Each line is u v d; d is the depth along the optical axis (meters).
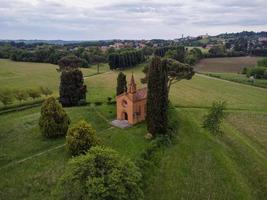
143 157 51.84
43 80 134.88
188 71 82.31
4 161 53.75
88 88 119.12
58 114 63.25
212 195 46.06
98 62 196.00
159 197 44.25
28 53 194.62
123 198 36.69
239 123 83.31
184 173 50.72
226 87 134.00
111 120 72.25
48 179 47.84
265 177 54.25
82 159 38.97
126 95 68.69
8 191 45.31
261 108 100.69
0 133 64.94
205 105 99.88
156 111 60.03
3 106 88.56
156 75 58.78
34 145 59.84
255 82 148.25
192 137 64.56
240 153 62.34
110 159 39.47
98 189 35.09
